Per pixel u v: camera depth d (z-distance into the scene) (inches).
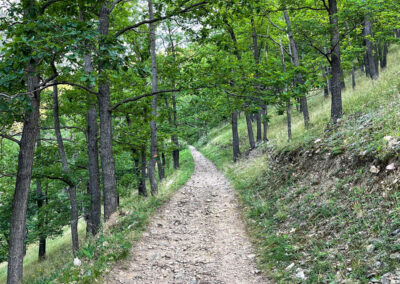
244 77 337.7
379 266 139.9
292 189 315.3
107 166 344.5
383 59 880.3
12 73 210.5
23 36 198.8
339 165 265.4
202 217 349.1
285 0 466.9
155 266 218.4
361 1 393.4
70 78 320.8
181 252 245.1
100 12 332.8
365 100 445.1
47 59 226.1
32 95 261.3
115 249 235.0
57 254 698.2
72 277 191.5
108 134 347.3
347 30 427.8
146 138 578.2
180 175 747.4
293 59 578.2
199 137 2260.1
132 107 379.9
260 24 663.8
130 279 197.9
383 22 620.1
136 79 463.8
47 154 509.0
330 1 433.4
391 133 233.0
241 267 205.8
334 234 191.9
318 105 903.7
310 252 187.6
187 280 194.4
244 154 816.3
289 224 249.1
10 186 647.1
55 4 303.9
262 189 395.2
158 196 449.7
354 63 866.8
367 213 186.1
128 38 546.9
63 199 663.1
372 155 226.7
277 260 198.8
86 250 232.8
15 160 613.9
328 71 987.3
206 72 345.1
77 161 603.5
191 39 399.5
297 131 561.3
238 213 346.0
